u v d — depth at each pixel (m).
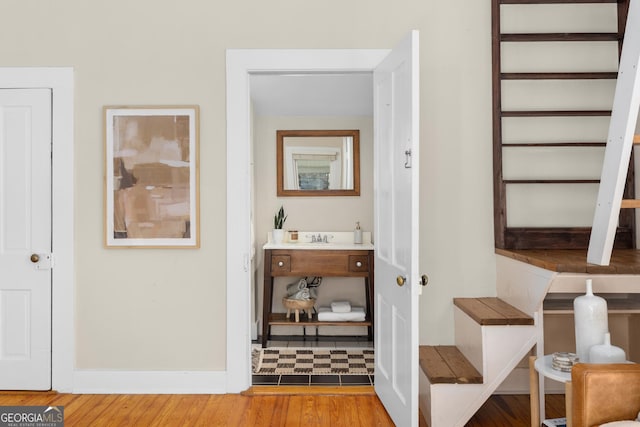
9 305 3.05
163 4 3.05
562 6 3.06
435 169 3.06
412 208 2.31
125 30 3.06
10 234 3.05
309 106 4.71
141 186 3.05
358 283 4.85
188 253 3.06
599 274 2.30
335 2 3.05
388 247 2.74
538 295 2.47
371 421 2.67
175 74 3.06
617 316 3.05
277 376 3.52
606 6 3.06
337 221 4.88
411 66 2.30
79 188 3.06
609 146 2.15
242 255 3.05
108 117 3.04
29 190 3.05
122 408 2.82
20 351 3.05
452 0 3.06
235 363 3.05
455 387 2.48
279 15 3.06
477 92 3.06
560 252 2.81
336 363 3.86
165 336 3.06
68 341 3.05
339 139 4.88
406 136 2.40
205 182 3.06
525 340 2.50
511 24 3.06
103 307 3.06
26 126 3.05
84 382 3.04
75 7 3.05
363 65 3.05
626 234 2.94
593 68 3.05
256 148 4.85
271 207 4.88
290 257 4.44
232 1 3.06
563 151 3.05
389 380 2.72
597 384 1.69
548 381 3.02
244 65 3.05
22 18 3.05
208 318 3.06
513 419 2.68
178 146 3.05
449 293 3.07
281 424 2.62
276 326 4.82
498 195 3.00
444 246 3.07
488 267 3.07
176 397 2.99
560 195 3.05
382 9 3.06
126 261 3.06
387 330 2.77
